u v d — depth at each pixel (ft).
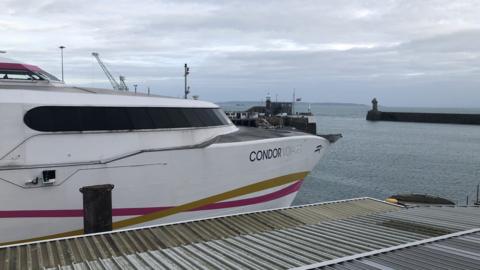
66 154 34.45
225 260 21.80
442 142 293.43
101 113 36.88
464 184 137.59
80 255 23.98
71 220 34.35
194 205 40.47
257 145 45.06
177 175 38.93
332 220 32.37
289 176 50.21
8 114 32.68
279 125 247.91
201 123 44.52
